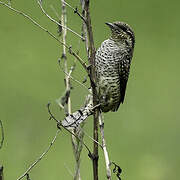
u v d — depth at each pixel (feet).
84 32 27.14
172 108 52.90
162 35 64.90
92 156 26.55
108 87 34.27
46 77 52.85
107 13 64.69
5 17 60.59
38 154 43.78
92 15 63.57
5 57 55.47
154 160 46.98
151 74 57.93
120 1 66.44
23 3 61.21
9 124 46.01
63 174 43.24
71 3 58.44
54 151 44.42
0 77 52.65
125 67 34.35
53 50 56.90
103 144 26.86
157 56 61.00
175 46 63.21
